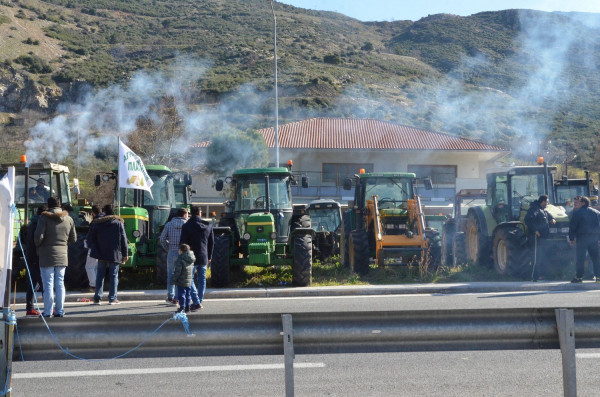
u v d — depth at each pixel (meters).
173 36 108.75
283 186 14.48
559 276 13.46
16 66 82.94
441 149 37.28
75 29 109.88
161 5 134.62
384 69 100.00
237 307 10.51
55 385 6.06
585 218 12.13
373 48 117.44
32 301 9.75
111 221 11.07
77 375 6.38
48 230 9.16
